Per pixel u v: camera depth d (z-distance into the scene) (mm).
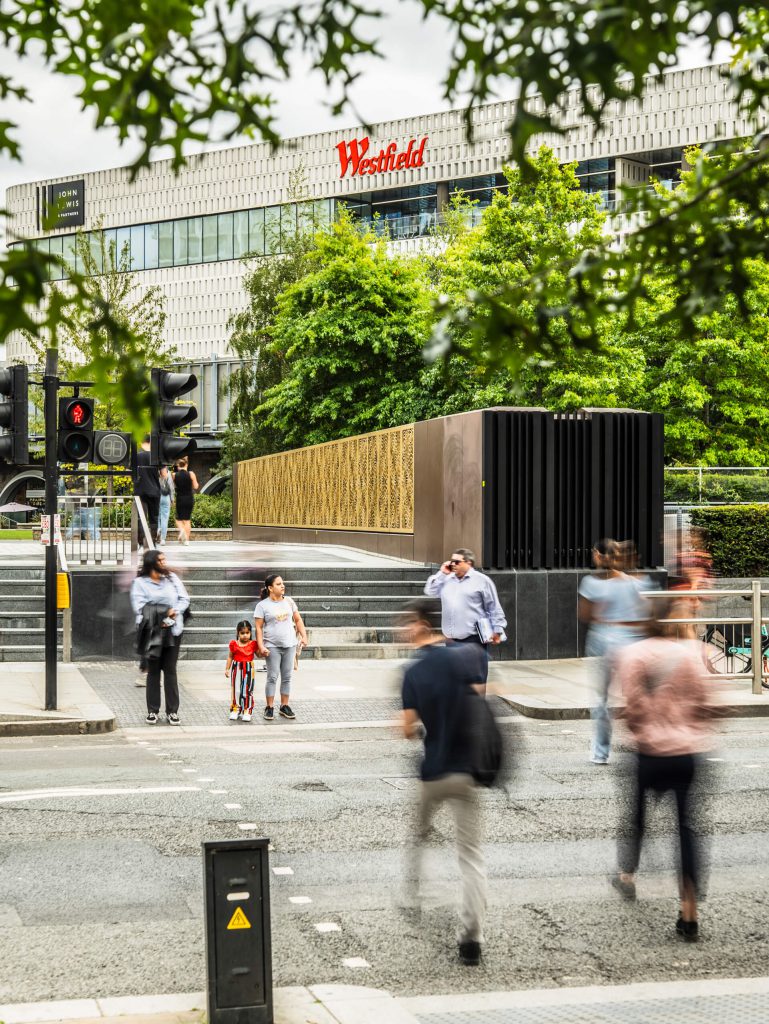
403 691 7758
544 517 22984
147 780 12641
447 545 24969
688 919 7836
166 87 3520
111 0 3551
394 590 25297
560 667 21781
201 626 23625
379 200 96312
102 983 6895
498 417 22844
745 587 27016
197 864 9406
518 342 3947
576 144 81375
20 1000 6617
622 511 23391
